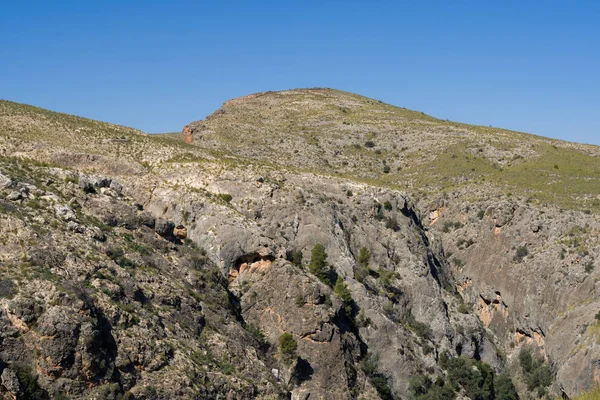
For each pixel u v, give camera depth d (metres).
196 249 82.69
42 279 58.62
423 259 101.69
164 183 92.38
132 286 66.06
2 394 50.16
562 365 89.12
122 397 55.56
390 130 166.75
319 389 72.69
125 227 78.31
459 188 126.81
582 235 104.88
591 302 93.75
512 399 89.00
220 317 73.19
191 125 162.25
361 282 89.56
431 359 87.06
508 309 104.75
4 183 71.69
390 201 105.44
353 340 79.50
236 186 92.56
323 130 166.12
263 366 70.25
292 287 77.94
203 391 60.72
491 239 113.00
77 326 55.25
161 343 62.16
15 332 53.84
